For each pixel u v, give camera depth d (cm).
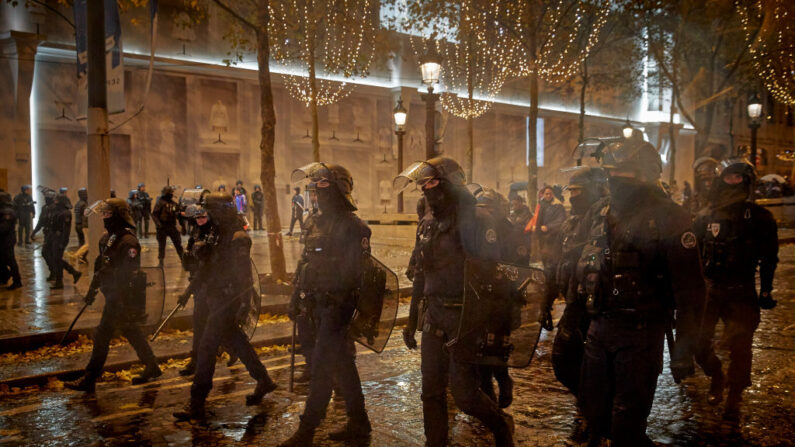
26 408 500
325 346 406
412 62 3128
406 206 3344
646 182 298
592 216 339
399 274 1212
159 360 649
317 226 425
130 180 2436
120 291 547
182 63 2511
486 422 349
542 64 1509
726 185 439
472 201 354
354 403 422
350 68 2070
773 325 763
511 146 3591
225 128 2716
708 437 409
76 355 654
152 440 423
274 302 888
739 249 443
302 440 395
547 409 474
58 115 2281
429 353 357
